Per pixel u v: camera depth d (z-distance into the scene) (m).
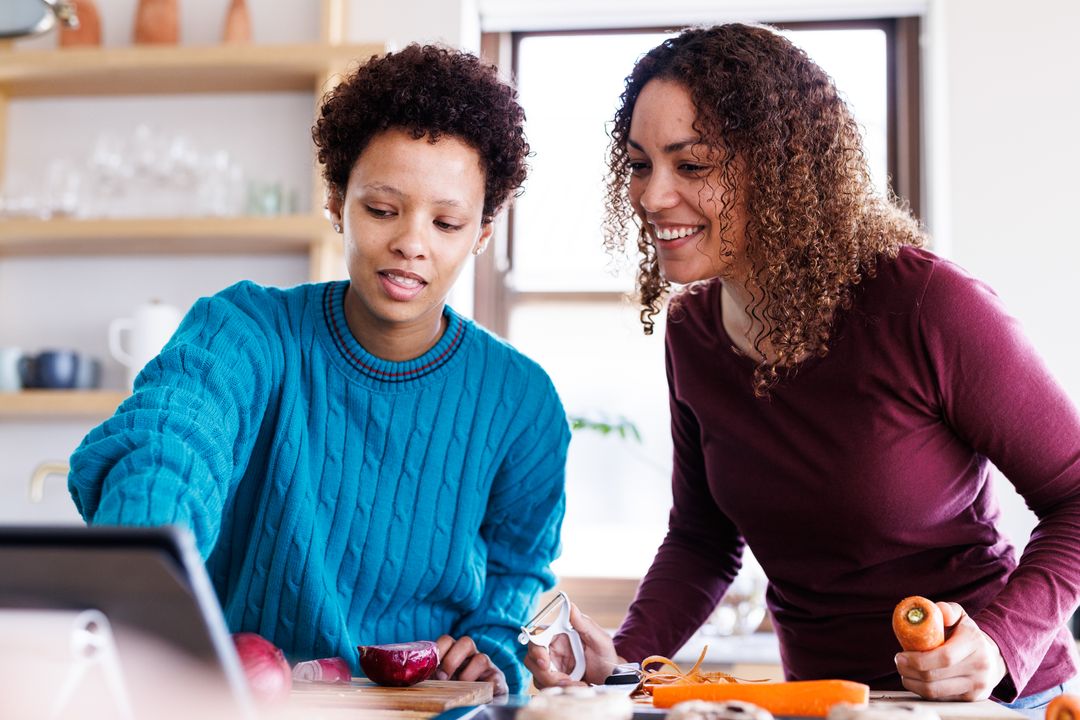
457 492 1.42
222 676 0.67
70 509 3.00
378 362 1.38
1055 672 1.40
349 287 1.42
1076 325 2.79
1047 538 1.28
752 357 1.47
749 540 1.53
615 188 1.61
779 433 1.44
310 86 2.99
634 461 3.21
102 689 0.67
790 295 1.37
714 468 1.53
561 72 3.32
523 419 1.47
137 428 1.08
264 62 2.87
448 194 1.26
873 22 3.19
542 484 1.49
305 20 3.04
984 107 2.88
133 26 3.12
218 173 2.93
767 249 1.37
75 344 3.06
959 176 2.87
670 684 1.11
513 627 1.45
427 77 1.27
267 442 1.36
